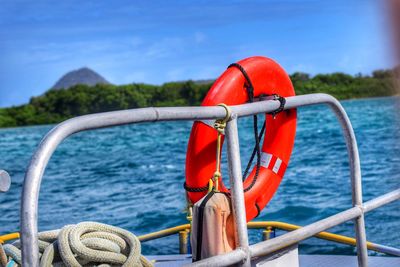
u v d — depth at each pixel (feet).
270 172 11.47
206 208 9.03
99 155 104.63
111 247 7.88
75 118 6.89
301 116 146.61
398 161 59.82
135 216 40.57
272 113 9.98
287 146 11.74
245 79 10.64
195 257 9.25
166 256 16.22
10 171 102.58
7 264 7.57
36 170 6.45
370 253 21.90
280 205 39.52
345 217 10.98
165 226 37.17
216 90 10.34
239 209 8.90
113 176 67.97
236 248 8.95
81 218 41.73
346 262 14.67
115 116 7.20
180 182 57.21
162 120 7.79
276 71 11.34
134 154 99.25
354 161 11.49
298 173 54.80
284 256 10.34
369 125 115.75
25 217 6.37
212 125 9.93
